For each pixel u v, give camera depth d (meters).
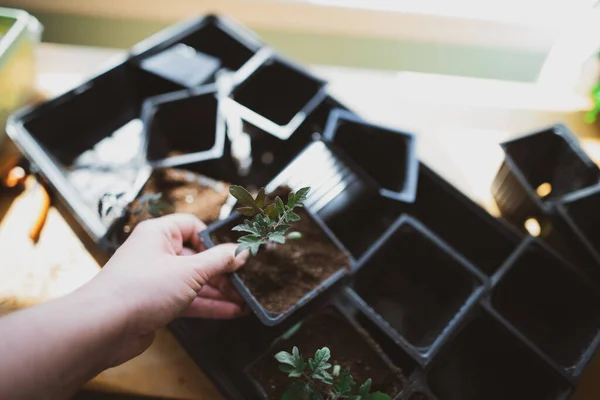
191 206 0.52
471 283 0.48
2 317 0.31
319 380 0.42
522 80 0.75
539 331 0.51
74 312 0.31
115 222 0.50
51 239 0.54
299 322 0.46
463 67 0.75
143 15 0.72
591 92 0.66
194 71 0.60
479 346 0.49
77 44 0.75
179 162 0.53
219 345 0.48
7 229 0.55
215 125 0.58
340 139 0.55
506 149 0.54
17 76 0.58
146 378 0.48
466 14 0.69
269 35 0.74
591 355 0.46
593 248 0.50
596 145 0.63
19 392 0.29
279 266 0.45
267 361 0.45
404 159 0.55
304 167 0.50
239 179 0.59
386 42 0.73
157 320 0.35
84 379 0.32
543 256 0.50
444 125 0.65
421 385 0.44
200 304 0.44
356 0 0.69
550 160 0.58
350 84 0.68
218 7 0.71
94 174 0.58
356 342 0.46
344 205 0.50
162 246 0.40
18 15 0.57
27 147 0.54
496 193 0.58
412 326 0.50
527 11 0.69
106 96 0.60
